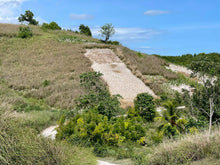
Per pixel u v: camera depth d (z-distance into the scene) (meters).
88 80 17.00
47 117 15.71
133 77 31.28
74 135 9.64
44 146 6.18
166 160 6.81
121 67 33.88
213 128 10.89
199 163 6.14
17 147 5.38
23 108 19.06
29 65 32.84
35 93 24.62
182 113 15.66
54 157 6.00
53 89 25.48
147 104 16.28
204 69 11.37
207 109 12.93
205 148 6.65
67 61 33.78
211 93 11.42
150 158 7.52
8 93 22.59
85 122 10.49
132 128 11.38
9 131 5.53
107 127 10.48
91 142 9.77
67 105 21.70
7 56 35.38
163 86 30.34
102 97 15.34
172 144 7.49
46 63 33.47
